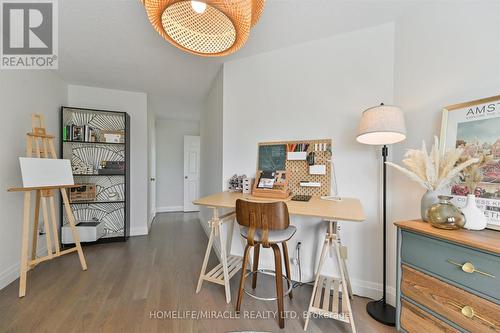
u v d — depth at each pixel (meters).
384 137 1.48
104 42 1.97
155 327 1.40
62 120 2.77
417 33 1.52
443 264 1.01
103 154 3.16
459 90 1.29
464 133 1.23
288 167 2.05
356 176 1.81
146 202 3.42
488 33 1.18
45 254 2.45
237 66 2.32
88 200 2.95
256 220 1.42
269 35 1.88
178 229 3.71
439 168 1.22
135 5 1.51
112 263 2.35
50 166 2.05
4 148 1.90
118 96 3.25
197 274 2.12
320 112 1.95
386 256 1.69
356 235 1.81
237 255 2.32
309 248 1.98
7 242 1.91
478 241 0.90
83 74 2.69
